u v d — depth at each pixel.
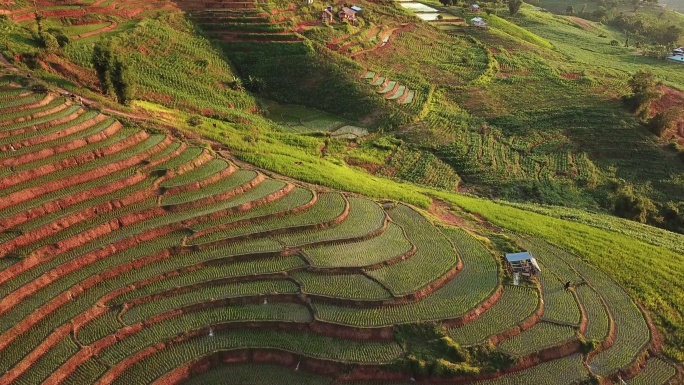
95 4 75.69
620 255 42.91
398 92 78.06
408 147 66.75
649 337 33.72
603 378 30.09
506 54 99.69
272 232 38.69
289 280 34.75
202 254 35.75
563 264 40.62
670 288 38.97
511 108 78.00
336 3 104.38
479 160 65.06
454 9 130.75
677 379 30.88
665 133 69.88
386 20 107.12
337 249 37.94
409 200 49.53
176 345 29.91
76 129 42.81
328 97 75.88
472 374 29.30
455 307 33.16
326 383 28.86
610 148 68.12
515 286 36.12
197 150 46.47
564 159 66.06
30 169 37.28
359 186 50.34
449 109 76.62
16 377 26.28
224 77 73.81
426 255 38.31
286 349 30.14
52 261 32.50
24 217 34.22
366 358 29.77
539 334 32.19
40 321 29.20
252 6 88.38
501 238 43.12
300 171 50.97
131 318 30.55
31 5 69.31
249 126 62.84
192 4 87.06
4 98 43.59
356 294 33.53
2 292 29.69
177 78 68.12
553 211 52.66
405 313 32.53
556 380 29.58
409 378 29.42
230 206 40.09
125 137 44.12
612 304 36.69
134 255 34.31
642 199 55.81
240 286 33.78
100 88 55.28
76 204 36.72
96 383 26.77
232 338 30.66
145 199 39.25
